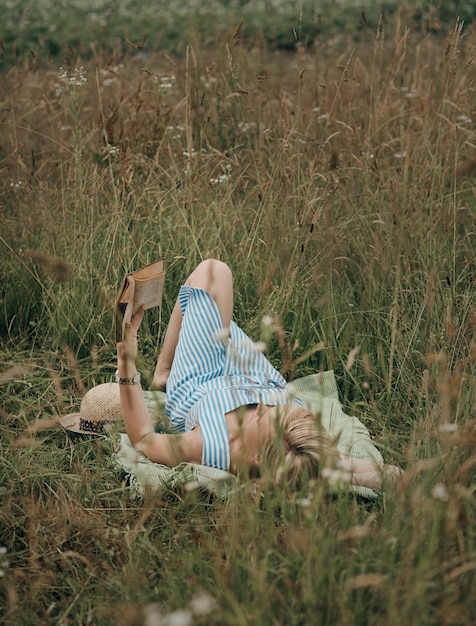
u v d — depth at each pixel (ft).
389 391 10.60
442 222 12.78
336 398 11.03
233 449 8.95
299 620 6.32
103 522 8.54
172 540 8.26
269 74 17.92
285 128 14.58
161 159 15.79
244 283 12.96
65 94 17.51
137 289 9.02
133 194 13.88
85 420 10.53
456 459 7.72
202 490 8.91
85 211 13.57
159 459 9.16
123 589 7.34
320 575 6.25
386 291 12.22
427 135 14.29
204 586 7.23
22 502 8.84
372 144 15.29
